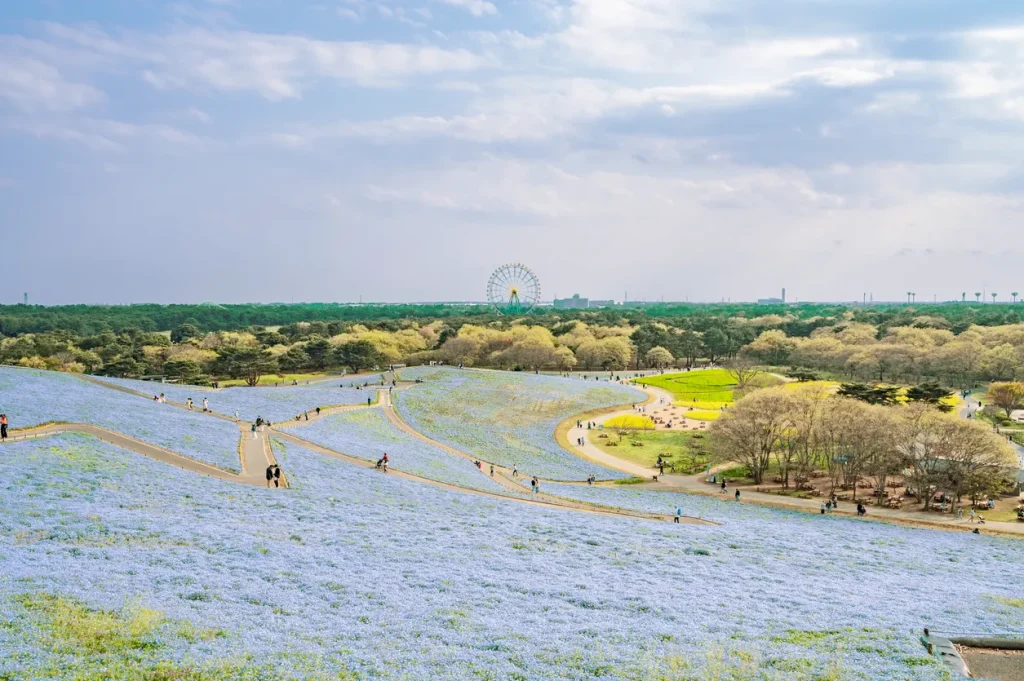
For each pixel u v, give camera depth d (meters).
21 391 75.94
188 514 43.62
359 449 79.06
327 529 43.75
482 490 68.44
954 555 55.69
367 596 31.73
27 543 34.59
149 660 23.00
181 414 81.56
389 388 135.50
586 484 86.88
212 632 25.91
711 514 69.00
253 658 23.98
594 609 32.66
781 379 167.12
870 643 29.38
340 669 23.81
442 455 89.81
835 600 37.06
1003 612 36.03
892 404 102.06
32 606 26.27
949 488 78.31
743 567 44.16
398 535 44.00
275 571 33.97
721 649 28.00
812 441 91.06
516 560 40.56
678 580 39.28
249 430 78.38
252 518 44.53
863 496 84.00
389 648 25.98
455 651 26.14
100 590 28.78
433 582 34.72
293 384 150.62
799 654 27.72
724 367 193.50
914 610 35.50
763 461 92.44
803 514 74.19
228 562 34.69
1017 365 161.88
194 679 22.14
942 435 80.12
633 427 122.56
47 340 183.00
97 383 97.88
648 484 89.44
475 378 151.62
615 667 25.61
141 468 52.66
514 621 29.97
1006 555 57.56
